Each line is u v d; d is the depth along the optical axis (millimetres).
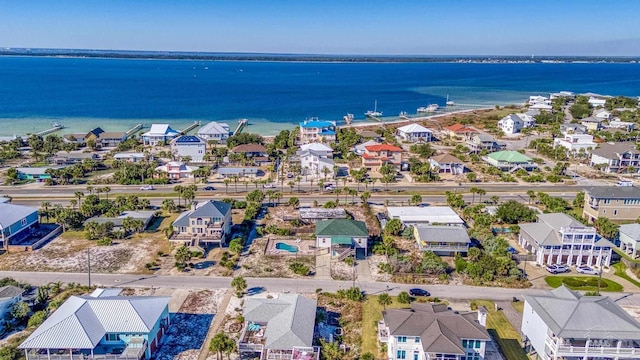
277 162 160750
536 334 60156
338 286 78562
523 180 143125
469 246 92812
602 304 58656
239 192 128500
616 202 103812
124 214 105875
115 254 89250
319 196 125688
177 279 80000
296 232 100688
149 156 163375
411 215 105562
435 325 57281
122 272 82188
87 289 75500
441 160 149625
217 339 57312
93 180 138625
